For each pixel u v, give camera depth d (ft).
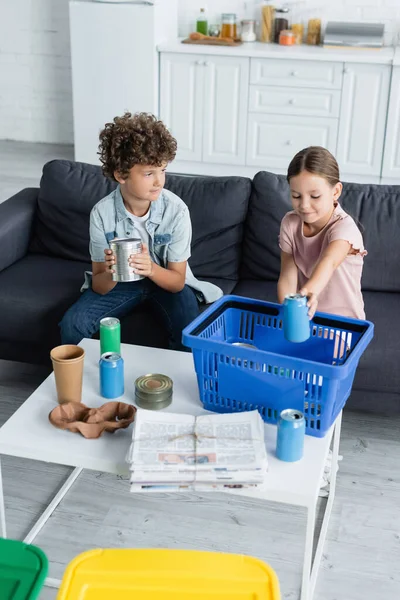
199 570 4.37
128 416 5.70
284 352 6.45
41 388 6.14
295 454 5.19
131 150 6.93
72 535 6.66
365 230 8.54
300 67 15.76
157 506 7.07
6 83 19.61
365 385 7.62
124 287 8.09
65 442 5.44
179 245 7.88
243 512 7.02
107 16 15.98
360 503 7.13
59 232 9.29
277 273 8.86
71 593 4.23
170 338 8.03
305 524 6.89
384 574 6.33
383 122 15.84
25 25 18.88
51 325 8.18
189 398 6.01
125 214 7.74
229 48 15.94
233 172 17.15
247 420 5.42
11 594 4.06
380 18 16.81
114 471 5.26
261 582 4.32
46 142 20.11
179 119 16.84
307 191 6.38
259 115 16.40
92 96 16.83
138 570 4.36
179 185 9.05
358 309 7.12
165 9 16.44
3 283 8.52
